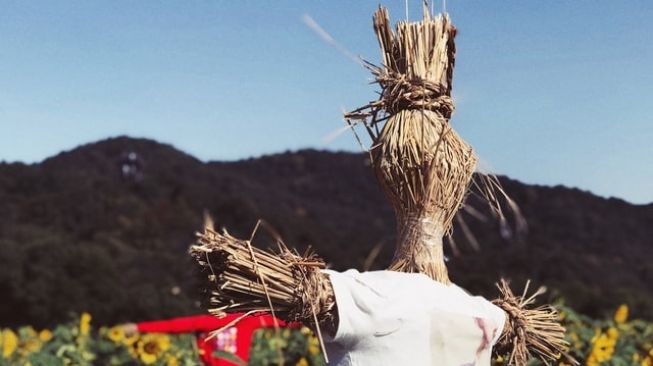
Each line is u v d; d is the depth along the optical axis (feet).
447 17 11.71
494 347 12.39
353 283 10.05
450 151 11.18
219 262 10.20
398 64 11.48
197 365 32.42
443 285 10.73
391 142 11.08
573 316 32.12
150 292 133.18
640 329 34.55
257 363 33.73
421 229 11.03
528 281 12.89
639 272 148.87
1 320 131.03
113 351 34.06
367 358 10.03
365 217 213.46
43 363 32.24
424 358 10.12
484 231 120.88
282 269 10.16
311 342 34.27
